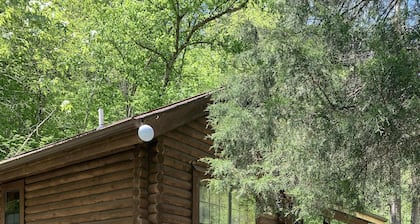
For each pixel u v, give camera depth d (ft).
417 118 13.79
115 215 21.04
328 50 15.15
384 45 14.32
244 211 25.72
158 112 19.56
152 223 20.21
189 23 51.75
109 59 49.75
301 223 27.89
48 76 43.57
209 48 52.70
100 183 22.04
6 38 36.45
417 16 14.88
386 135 14.52
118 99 51.98
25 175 25.25
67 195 23.44
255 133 17.80
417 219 25.26
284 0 15.72
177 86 51.88
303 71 14.83
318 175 16.14
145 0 49.62
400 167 15.67
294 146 16.17
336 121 14.92
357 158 15.28
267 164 19.53
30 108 46.42
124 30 49.55
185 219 21.83
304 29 15.30
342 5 16.05
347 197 16.65
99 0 50.65
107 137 19.31
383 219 33.53
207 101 23.11
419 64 13.85
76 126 49.83
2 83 44.24
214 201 23.84
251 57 16.65
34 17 37.96
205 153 23.81
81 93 49.01
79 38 47.60
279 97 15.92
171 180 21.24
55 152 21.33
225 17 48.98
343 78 15.33
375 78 13.87
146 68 50.88
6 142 41.57
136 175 20.48
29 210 25.35
